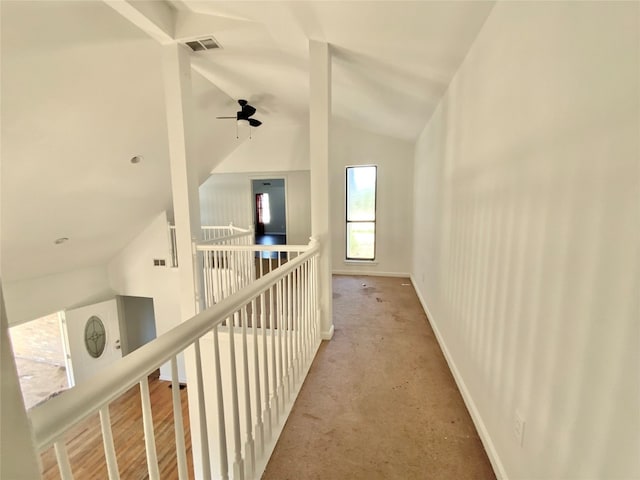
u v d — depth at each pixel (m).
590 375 0.83
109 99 3.00
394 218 5.40
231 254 3.28
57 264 5.14
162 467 3.37
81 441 3.71
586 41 0.86
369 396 2.03
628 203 0.71
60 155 3.25
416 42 2.03
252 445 1.36
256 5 2.06
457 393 2.06
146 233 5.93
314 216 2.75
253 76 3.48
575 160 0.91
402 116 3.80
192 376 2.80
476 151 1.84
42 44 2.21
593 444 0.82
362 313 3.64
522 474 1.21
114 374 0.64
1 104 2.40
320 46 2.46
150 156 4.20
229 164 6.27
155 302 6.11
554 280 1.01
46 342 5.98
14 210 3.53
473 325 1.85
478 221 1.79
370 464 1.50
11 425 0.42
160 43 2.72
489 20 1.61
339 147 5.47
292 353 2.02
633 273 0.69
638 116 0.68
